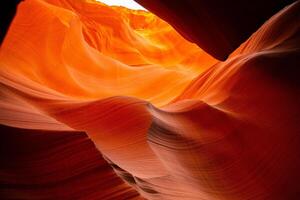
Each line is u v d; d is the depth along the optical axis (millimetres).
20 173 3680
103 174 4219
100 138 6219
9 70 10242
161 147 5719
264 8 13680
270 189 4641
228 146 5949
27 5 14797
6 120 4703
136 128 6383
